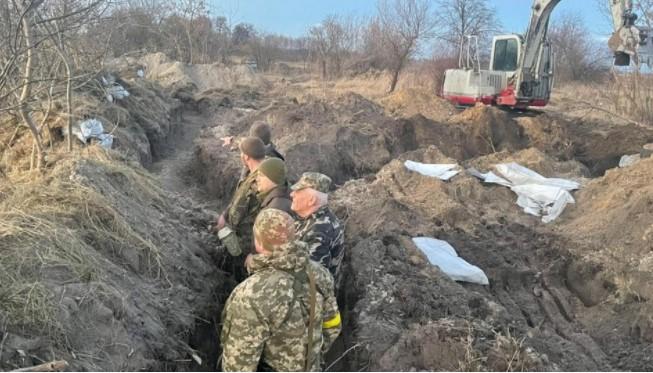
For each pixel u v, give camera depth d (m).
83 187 5.39
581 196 9.33
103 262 4.60
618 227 7.82
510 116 15.66
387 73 31.89
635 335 5.91
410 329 4.85
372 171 11.43
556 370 4.48
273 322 3.19
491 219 8.50
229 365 3.27
